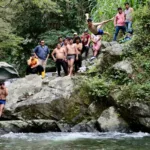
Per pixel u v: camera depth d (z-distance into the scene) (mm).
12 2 25469
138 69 15281
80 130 14164
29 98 15508
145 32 16844
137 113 13406
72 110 14867
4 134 13266
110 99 14391
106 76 15875
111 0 22719
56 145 10336
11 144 10633
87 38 21250
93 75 16516
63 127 14398
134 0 21125
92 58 20031
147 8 17750
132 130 13680
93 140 11336
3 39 25219
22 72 28125
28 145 10398
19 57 28562
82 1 27812
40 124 14039
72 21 27766
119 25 19531
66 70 18312
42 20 27422
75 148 9789
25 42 27328
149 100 13445
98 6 23859
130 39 17656
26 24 27547
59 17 27625
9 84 16734
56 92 15289
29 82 16406
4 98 14656
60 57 18281
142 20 17125
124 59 15977
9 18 26094
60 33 26703
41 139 11711
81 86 15273
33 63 19141
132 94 13773
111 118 13812
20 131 13859
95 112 14609
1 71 21625
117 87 14680
